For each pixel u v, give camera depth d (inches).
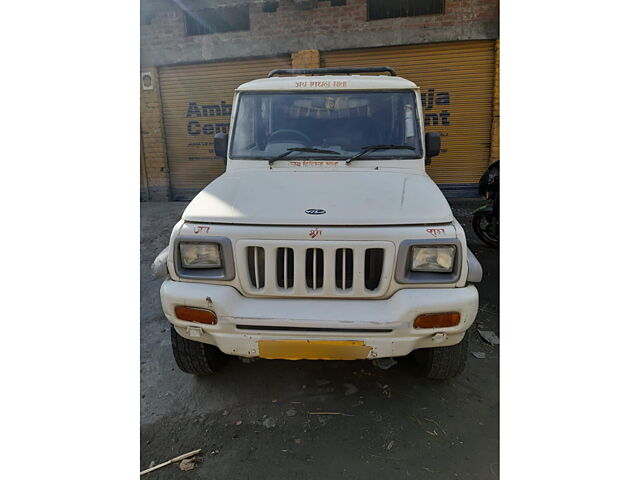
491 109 272.4
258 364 111.1
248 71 296.5
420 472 76.3
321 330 77.9
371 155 112.6
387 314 77.4
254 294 81.3
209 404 96.3
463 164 284.8
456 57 267.0
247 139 117.9
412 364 109.6
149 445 84.4
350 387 101.0
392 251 78.4
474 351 116.4
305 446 83.0
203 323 81.0
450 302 76.5
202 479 75.9
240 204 87.0
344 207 84.0
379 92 118.6
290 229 79.4
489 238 207.2
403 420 89.7
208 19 291.1
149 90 310.0
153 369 110.8
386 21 263.3
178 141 321.1
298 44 277.3
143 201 331.3
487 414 91.4
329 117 117.6
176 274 83.5
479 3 253.1
